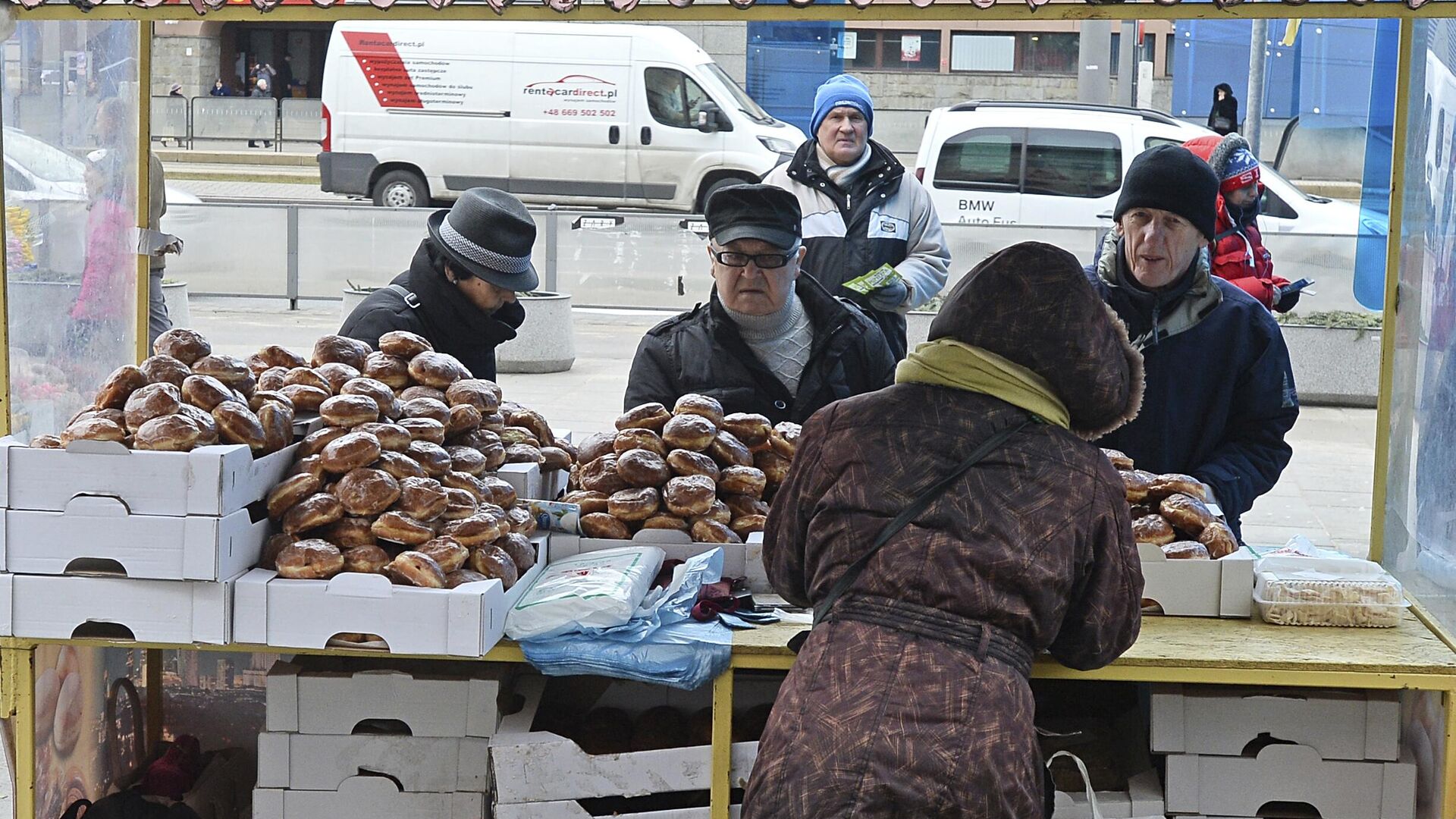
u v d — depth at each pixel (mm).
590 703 3434
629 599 2818
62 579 2768
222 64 33719
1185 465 3750
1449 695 2746
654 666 2789
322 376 3219
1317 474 8016
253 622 2764
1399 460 3518
